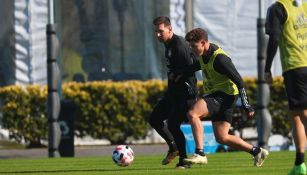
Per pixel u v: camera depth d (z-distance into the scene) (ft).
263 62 188.03
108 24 239.71
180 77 123.95
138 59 240.53
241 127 225.56
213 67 115.44
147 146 224.53
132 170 125.39
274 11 102.94
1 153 208.13
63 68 237.25
